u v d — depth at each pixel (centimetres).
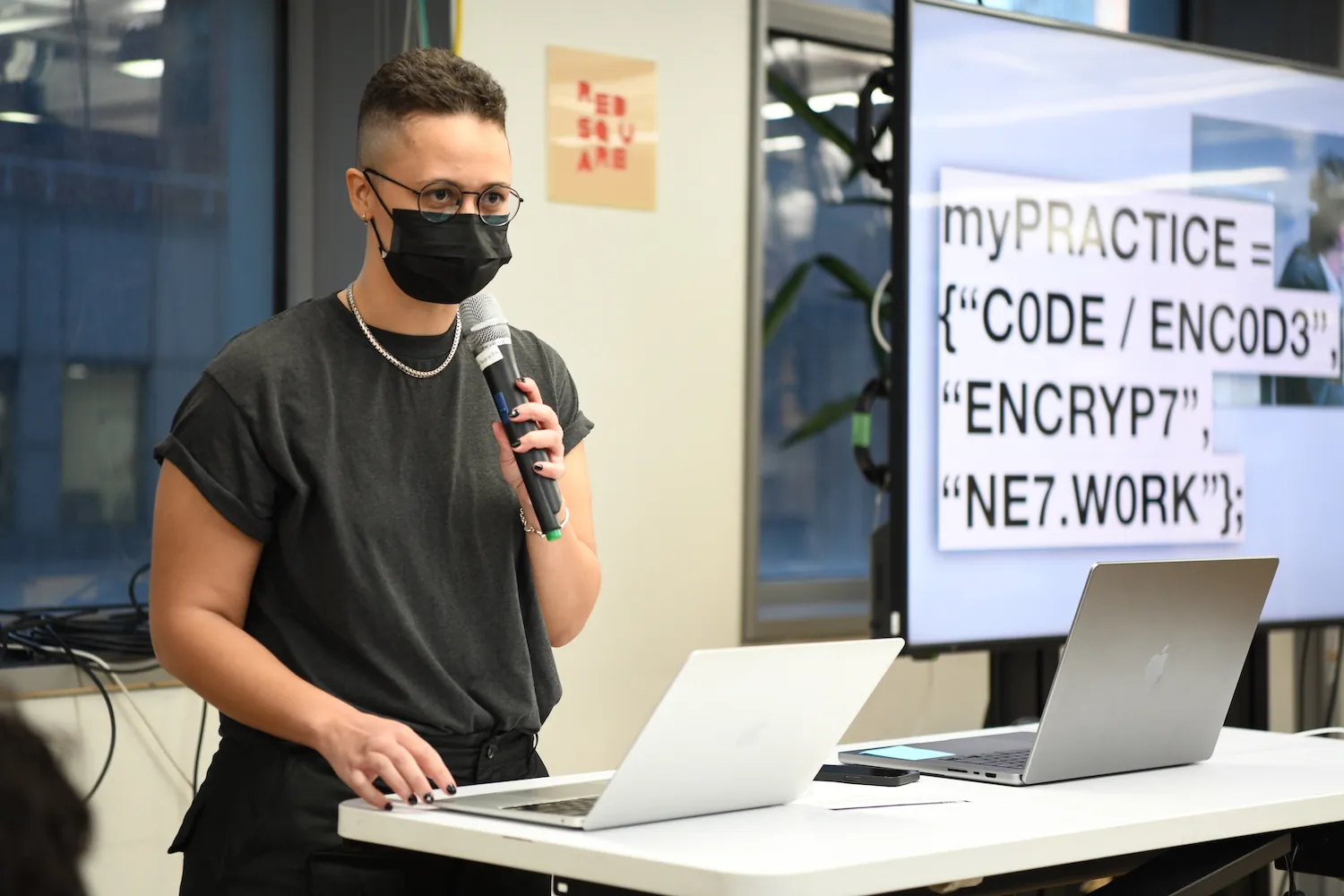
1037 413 299
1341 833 189
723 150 327
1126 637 164
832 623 347
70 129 271
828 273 360
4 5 262
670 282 320
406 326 170
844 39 355
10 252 264
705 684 129
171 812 257
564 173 303
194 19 284
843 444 364
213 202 288
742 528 331
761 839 129
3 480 264
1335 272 343
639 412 315
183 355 285
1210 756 186
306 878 157
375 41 287
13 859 66
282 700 152
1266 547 330
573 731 305
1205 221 323
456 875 152
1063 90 304
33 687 243
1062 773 166
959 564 289
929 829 136
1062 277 304
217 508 159
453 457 169
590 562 178
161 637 160
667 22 318
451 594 168
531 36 298
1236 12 411
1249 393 329
